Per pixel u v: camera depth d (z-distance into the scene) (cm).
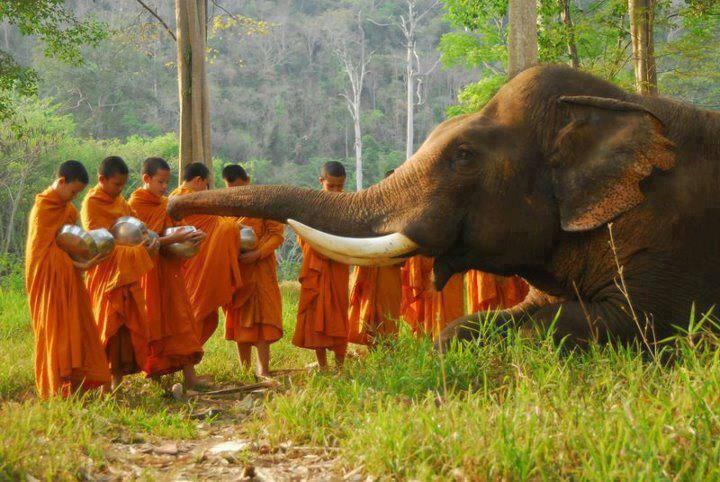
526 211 592
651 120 580
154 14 1797
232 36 7825
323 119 7375
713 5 1598
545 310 591
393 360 598
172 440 503
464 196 591
